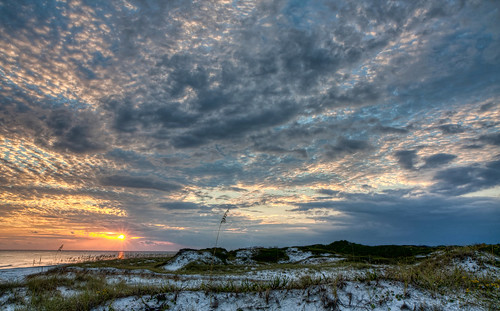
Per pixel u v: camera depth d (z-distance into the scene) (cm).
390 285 795
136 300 798
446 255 1316
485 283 863
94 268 2933
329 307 674
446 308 674
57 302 847
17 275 2514
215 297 785
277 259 4384
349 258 2959
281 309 691
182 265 3666
